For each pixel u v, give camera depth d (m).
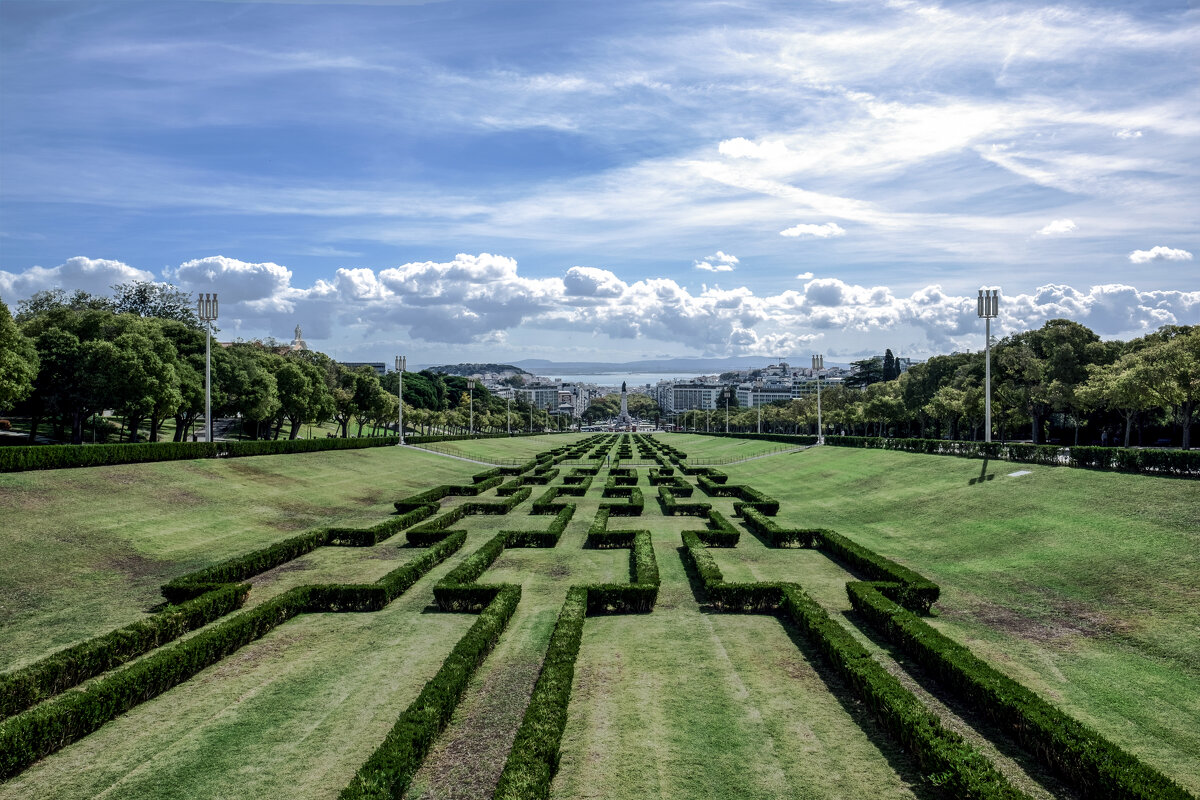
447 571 30.03
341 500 49.28
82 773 13.60
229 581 26.41
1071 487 35.12
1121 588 23.03
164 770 13.70
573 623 20.58
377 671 18.61
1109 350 81.50
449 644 20.73
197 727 15.44
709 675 18.38
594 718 15.91
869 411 111.88
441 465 77.62
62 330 62.28
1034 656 19.11
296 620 23.00
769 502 45.19
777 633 21.75
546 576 29.36
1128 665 18.17
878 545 34.66
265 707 16.42
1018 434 115.44
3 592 23.70
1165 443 91.94
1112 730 14.96
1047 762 13.38
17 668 18.34
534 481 65.00
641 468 84.19
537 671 18.59
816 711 16.19
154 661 17.17
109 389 58.16
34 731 13.88
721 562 31.78
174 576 28.17
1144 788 11.26
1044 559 27.36
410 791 12.91
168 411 63.41
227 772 13.62
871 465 58.97
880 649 19.94
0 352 47.84
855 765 13.79
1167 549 24.77
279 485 48.53
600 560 32.59
